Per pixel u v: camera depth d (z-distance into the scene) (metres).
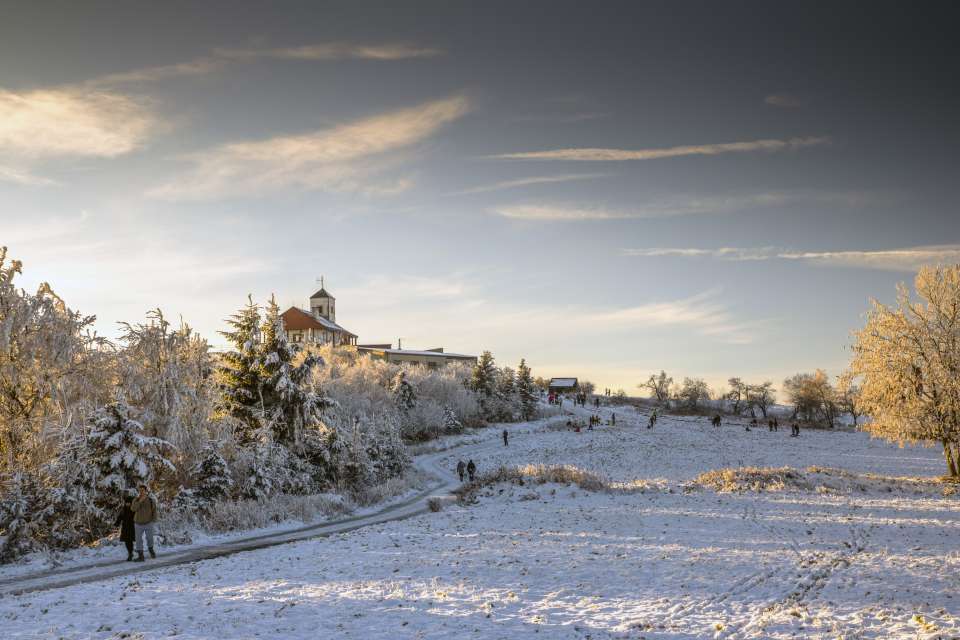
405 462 42.22
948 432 30.77
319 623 9.92
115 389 22.73
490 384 83.44
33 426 20.28
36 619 10.60
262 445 27.64
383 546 17.61
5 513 17.00
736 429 80.38
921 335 31.11
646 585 12.17
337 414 34.91
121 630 9.78
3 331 19.52
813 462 49.69
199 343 26.38
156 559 16.83
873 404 32.91
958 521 19.61
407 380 65.44
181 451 23.38
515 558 15.14
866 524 19.28
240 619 10.19
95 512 18.97
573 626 9.56
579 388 161.12
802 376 112.12
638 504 25.84
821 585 11.93
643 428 78.38
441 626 9.65
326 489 31.09
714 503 25.36
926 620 9.34
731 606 10.57
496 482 33.12
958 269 31.22
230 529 21.50
